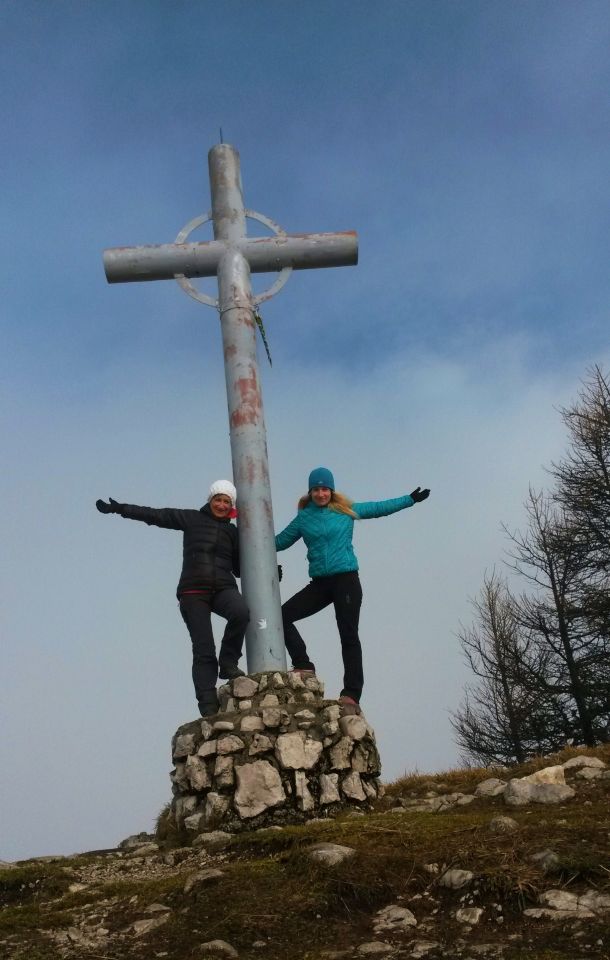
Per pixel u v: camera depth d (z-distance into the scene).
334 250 8.90
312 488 8.12
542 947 3.62
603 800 5.73
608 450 22.59
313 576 8.06
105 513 7.74
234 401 8.45
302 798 6.71
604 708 21.36
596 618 21.75
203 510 7.98
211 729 6.97
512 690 22.31
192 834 6.69
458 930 3.88
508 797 6.07
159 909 4.48
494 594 23.38
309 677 7.56
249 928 4.07
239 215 9.05
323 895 4.26
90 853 7.07
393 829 5.01
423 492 8.26
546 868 4.16
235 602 7.65
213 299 8.87
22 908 4.86
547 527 22.94
